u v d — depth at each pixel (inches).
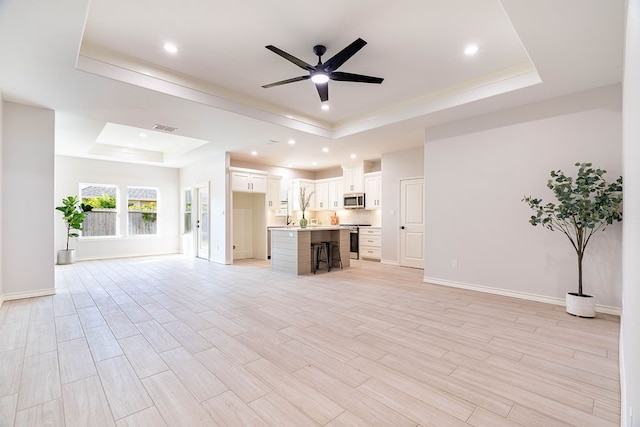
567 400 71.5
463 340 105.3
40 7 83.7
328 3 95.7
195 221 324.2
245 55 127.6
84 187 298.7
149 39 115.7
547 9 85.9
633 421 40.6
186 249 342.0
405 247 263.6
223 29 109.3
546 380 80.0
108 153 288.8
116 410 67.9
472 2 95.3
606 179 133.7
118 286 186.4
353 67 137.8
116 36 113.6
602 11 86.0
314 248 242.1
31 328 116.5
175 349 98.7
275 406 69.5
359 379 80.8
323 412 67.3
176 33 112.0
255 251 324.8
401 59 130.9
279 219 332.2
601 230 134.5
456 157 181.2
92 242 298.4
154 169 339.0
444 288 180.5
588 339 105.6
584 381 79.4
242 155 289.0
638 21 35.8
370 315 131.7
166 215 347.9
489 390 75.7
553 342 103.3
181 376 82.3
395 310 138.6
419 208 254.1
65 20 89.7
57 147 245.1
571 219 136.2
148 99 146.2
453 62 133.6
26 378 81.0
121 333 111.9
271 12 100.0
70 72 119.6
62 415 66.1
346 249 258.2
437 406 69.4
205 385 77.9
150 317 129.4
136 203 330.0
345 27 108.4
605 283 133.7
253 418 65.3
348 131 212.8
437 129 189.6
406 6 97.2
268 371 84.9
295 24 106.6
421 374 83.2
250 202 329.1
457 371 84.7
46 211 160.4
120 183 314.3
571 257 142.6
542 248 150.8
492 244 167.3
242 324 121.1
